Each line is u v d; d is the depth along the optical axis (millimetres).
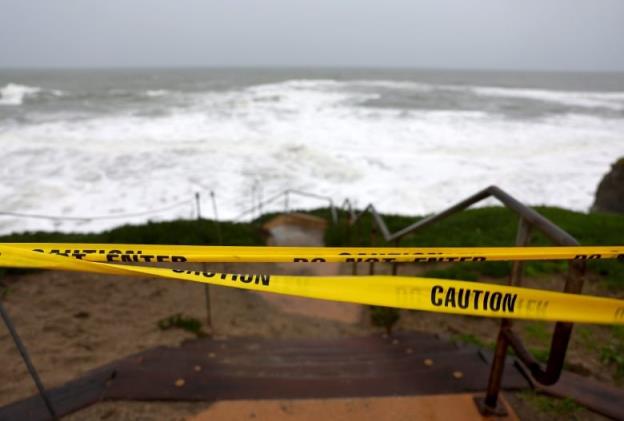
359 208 14039
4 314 1607
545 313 1238
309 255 1299
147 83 77125
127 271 1149
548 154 21344
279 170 18016
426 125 29797
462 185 16750
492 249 1399
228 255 1271
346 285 1246
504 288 1244
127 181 16094
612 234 7180
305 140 23672
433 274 5496
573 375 2398
